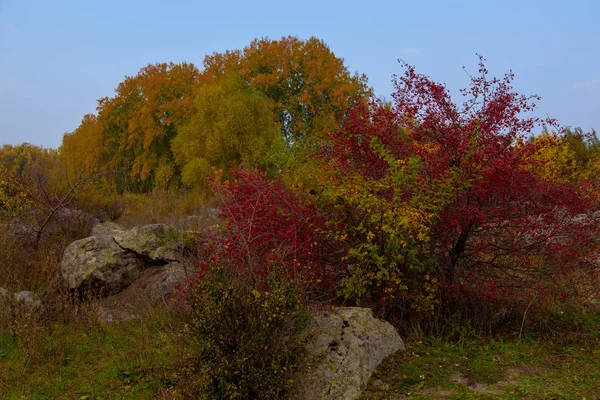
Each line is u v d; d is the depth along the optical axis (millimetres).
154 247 9023
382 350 5633
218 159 23266
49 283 8492
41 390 5328
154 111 32875
